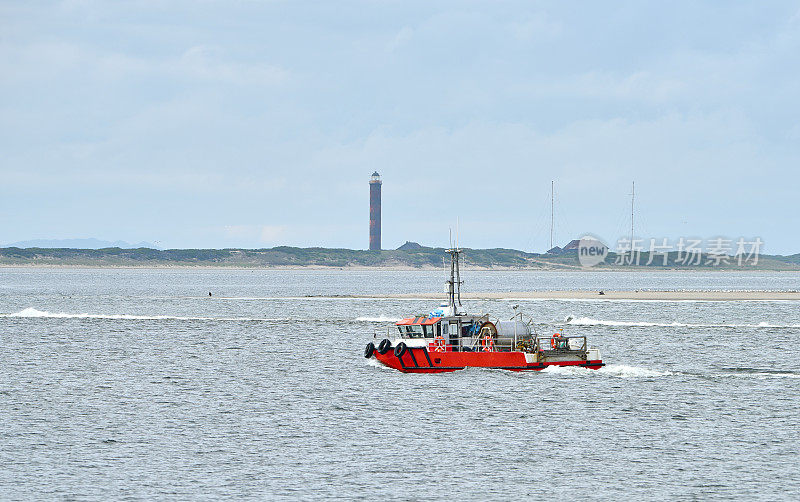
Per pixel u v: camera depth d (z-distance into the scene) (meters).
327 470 78.88
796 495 72.75
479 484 75.31
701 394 112.75
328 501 71.00
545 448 86.31
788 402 107.88
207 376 128.38
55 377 126.94
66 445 86.38
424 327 127.88
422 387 116.56
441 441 88.75
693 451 85.38
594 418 98.81
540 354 127.56
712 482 76.00
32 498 71.00
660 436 91.00
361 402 107.25
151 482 75.19
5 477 76.00
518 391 113.44
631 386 117.69
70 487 73.69
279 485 74.69
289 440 88.88
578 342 131.62
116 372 132.00
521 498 72.06
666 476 77.69
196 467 79.50
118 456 82.75
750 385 119.81
